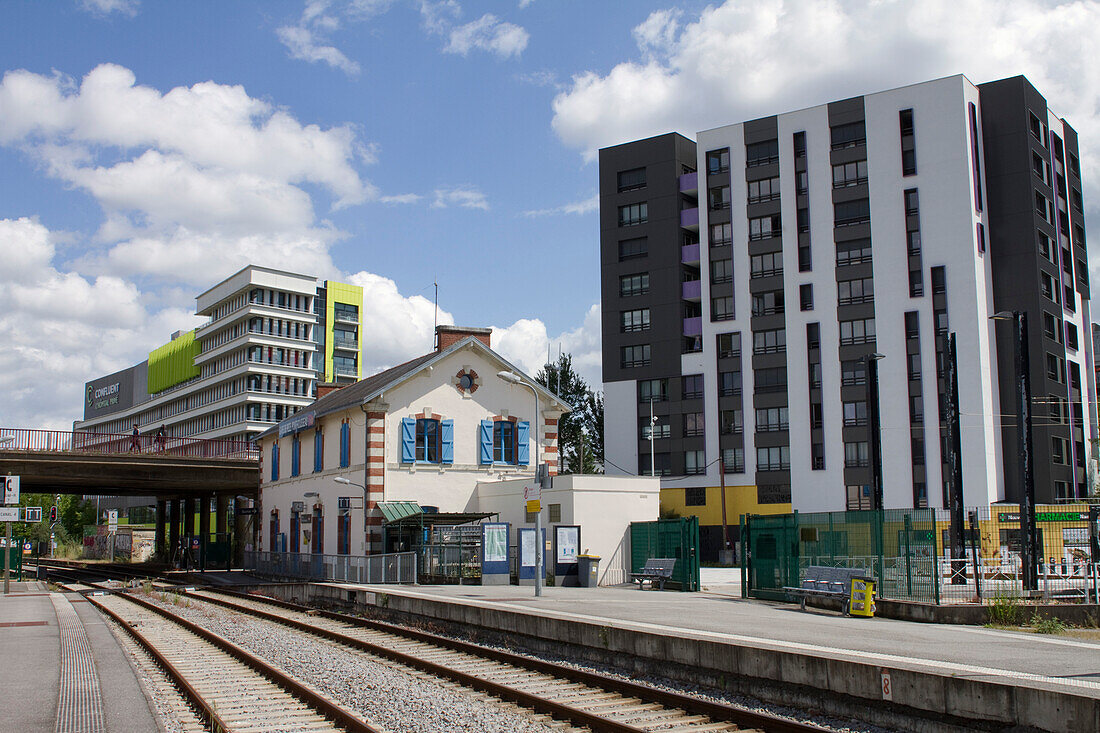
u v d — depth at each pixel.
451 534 34.53
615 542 34.00
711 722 10.98
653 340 70.94
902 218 62.16
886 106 63.53
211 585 42.09
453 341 40.66
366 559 35.09
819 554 23.05
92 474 50.38
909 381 60.78
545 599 24.17
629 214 73.31
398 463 38.28
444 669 14.37
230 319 106.94
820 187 65.25
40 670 14.41
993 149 63.50
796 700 12.17
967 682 10.10
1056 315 64.12
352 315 119.62
